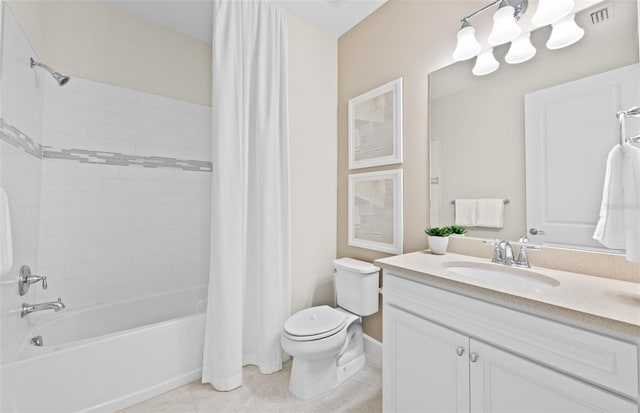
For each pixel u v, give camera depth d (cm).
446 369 105
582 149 109
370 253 204
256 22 185
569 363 76
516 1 126
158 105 219
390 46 190
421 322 114
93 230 191
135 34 209
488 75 139
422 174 170
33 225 156
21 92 132
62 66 180
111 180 199
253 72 184
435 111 162
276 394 156
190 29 225
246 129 177
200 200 239
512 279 118
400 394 123
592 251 106
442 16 160
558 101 115
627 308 74
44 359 122
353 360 178
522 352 85
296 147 208
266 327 177
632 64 98
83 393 132
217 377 158
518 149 128
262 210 180
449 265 133
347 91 225
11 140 121
